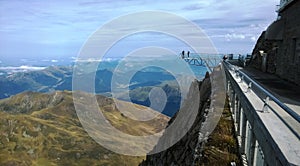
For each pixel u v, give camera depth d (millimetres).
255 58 29797
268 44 26922
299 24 15602
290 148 4438
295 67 16250
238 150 9898
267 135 5297
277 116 5887
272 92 13203
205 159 9984
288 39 18000
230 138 10734
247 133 8484
